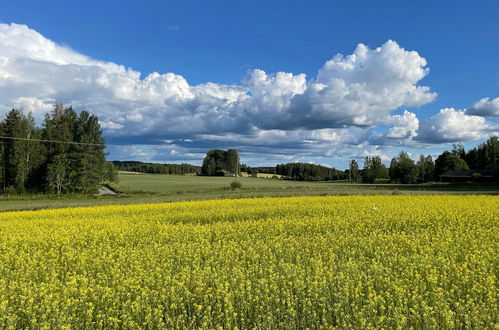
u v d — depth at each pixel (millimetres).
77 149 71000
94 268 10172
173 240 13422
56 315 6844
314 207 21078
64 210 24969
